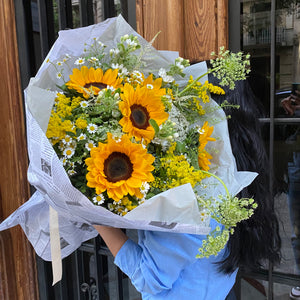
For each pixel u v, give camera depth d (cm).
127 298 209
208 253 76
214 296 95
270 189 144
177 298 92
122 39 96
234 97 100
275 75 152
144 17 154
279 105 153
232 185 92
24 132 189
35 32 190
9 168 192
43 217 116
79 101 87
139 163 76
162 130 82
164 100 89
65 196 76
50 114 79
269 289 151
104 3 169
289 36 148
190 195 73
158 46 153
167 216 77
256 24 148
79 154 83
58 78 96
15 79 186
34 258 200
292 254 164
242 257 101
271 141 143
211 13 142
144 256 93
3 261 196
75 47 101
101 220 82
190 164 90
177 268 90
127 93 80
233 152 100
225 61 92
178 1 145
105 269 220
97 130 80
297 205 160
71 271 212
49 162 74
